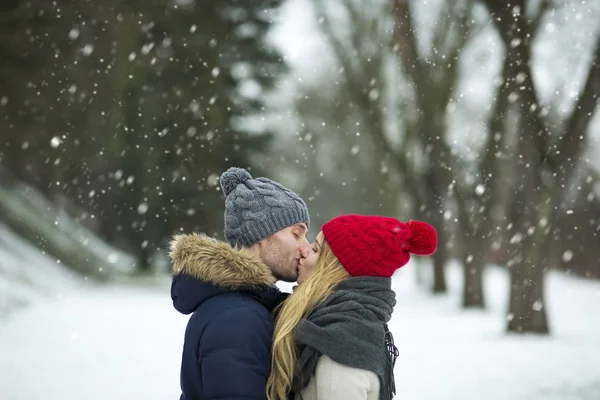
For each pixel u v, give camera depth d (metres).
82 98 24.00
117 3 24.03
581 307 20.16
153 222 26.50
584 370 9.44
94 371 8.91
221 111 26.23
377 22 22.23
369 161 39.81
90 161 26.36
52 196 32.34
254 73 27.59
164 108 25.59
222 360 2.50
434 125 20.58
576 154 13.29
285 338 2.61
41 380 8.23
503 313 19.02
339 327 2.58
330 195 58.34
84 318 14.01
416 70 19.91
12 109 23.42
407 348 11.63
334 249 2.77
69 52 23.55
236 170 3.01
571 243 31.53
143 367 9.27
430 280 28.41
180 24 25.86
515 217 13.54
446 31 20.58
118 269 28.94
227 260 2.65
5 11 22.14
